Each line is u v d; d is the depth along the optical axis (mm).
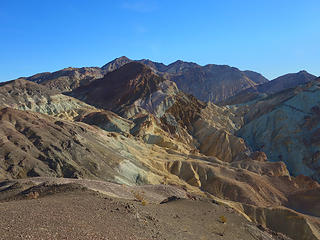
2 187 31031
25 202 16781
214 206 30438
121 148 72938
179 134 122562
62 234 12148
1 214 13273
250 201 64938
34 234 11406
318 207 62875
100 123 103375
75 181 33531
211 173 76312
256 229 27438
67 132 62594
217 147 115938
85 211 16453
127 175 57844
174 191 44219
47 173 46969
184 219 22891
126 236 14328
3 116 61500
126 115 126500
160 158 81938
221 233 22562
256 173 83312
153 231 16969
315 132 120062
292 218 48656
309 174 106125
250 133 137125
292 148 118000
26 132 56938
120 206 19234
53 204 16734
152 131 108062
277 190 72938
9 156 46969
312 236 45750
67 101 132375
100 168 54125
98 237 12969
